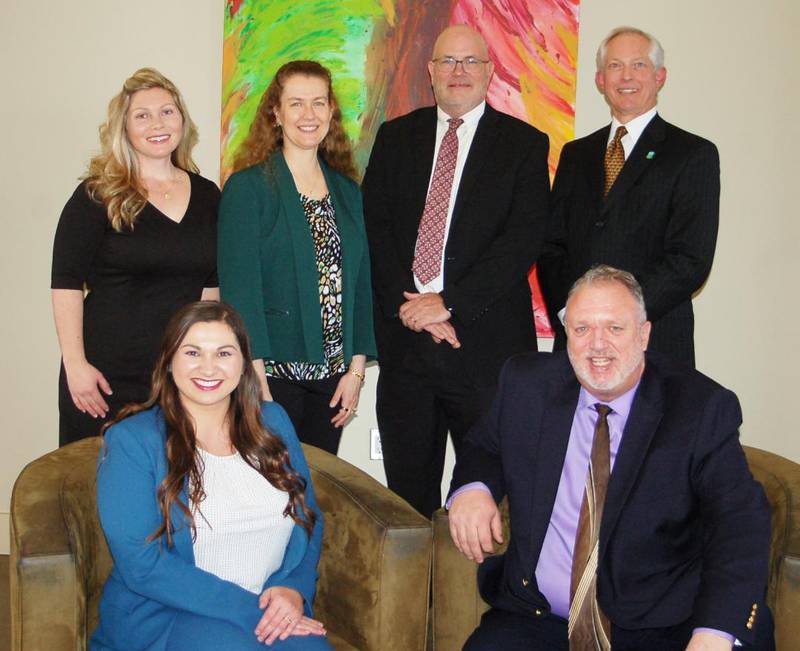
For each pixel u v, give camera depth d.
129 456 1.95
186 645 1.87
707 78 3.65
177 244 2.67
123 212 2.59
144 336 2.66
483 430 2.26
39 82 3.60
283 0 3.53
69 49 3.59
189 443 1.99
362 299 2.86
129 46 3.59
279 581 2.05
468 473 2.22
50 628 1.88
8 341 3.72
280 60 3.55
